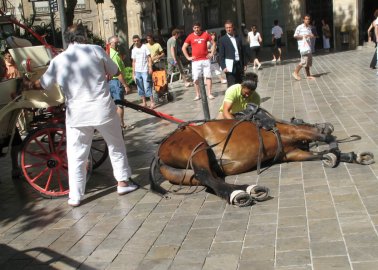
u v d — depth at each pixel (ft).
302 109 33.09
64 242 15.84
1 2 103.40
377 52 49.85
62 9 31.48
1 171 25.46
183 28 98.99
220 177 19.94
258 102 22.82
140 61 41.32
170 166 19.65
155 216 17.10
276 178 19.20
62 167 20.36
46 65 22.11
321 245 13.52
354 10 82.07
